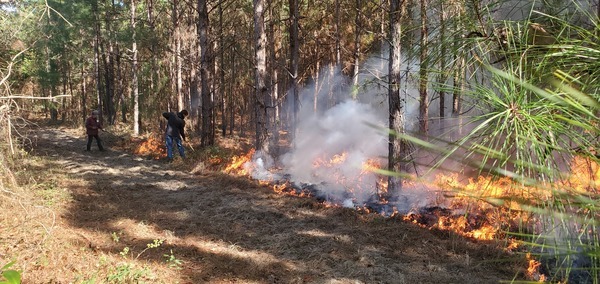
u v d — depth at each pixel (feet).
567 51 3.68
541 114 3.34
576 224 2.91
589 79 3.61
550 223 3.05
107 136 56.80
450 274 13.94
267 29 56.03
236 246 16.56
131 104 88.02
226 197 23.86
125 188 25.34
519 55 4.24
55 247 13.79
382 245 16.62
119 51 83.46
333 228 18.79
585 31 3.80
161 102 67.26
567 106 3.11
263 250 16.31
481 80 4.43
